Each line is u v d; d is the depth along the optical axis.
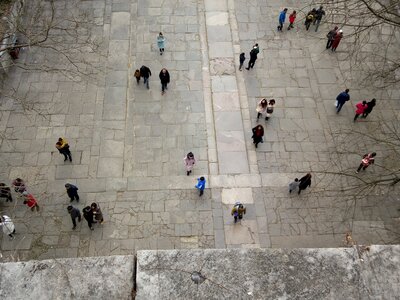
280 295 3.44
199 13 18.97
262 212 13.70
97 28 18.19
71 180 14.13
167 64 17.27
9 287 3.46
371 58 17.55
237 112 16.03
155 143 15.12
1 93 15.96
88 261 3.58
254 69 17.25
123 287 3.48
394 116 16.05
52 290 3.45
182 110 15.99
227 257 3.59
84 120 15.54
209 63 17.38
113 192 13.94
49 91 16.19
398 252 3.63
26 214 13.31
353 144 15.26
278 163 14.80
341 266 3.57
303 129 15.67
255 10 19.17
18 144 14.83
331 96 16.62
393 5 12.31
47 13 18.39
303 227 13.45
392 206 13.87
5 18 17.41
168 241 13.08
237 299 3.41
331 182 13.84
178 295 3.41
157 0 19.27
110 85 16.50
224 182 14.27
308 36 18.31
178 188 14.09
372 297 3.46
